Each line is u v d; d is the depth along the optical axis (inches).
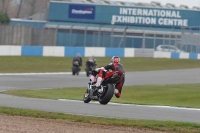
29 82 4252.0
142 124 1692.9
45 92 3427.7
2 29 6899.6
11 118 1764.3
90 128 1593.3
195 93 3523.6
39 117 1830.7
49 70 5787.4
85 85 4180.6
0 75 4904.0
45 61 6658.5
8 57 6579.7
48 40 7465.6
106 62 6894.7
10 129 1508.4
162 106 2667.3
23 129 1517.0
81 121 1744.6
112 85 2507.4
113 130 1572.3
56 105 2383.1
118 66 2506.2
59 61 6766.7
